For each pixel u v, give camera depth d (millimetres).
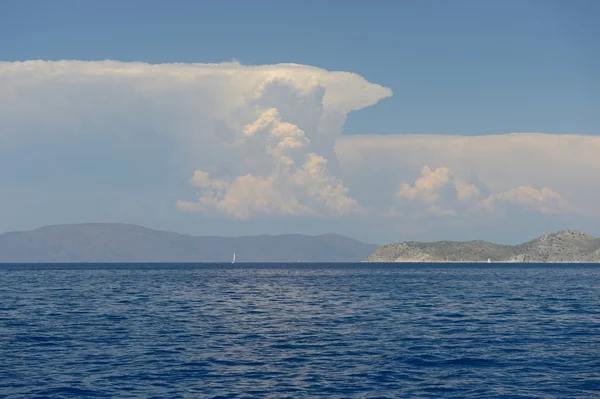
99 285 192250
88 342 62750
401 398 40344
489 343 62281
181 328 74875
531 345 60906
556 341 63625
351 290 162000
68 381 44594
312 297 133750
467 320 83875
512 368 49531
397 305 109938
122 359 53156
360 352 56938
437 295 138500
